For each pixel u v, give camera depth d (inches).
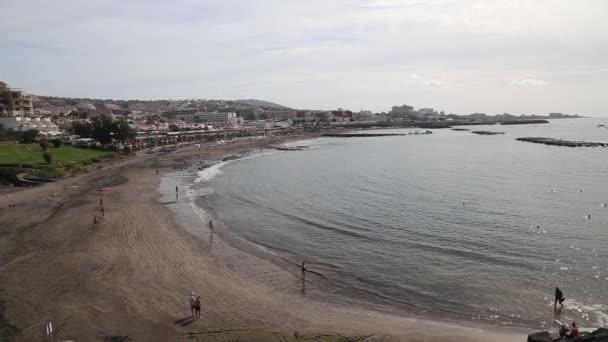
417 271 1424.7
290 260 1533.0
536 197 2672.2
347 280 1347.2
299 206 2490.2
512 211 2281.0
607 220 2066.9
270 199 2699.3
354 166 4468.5
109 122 4948.3
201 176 3654.0
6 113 5172.2
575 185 3097.9
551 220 2076.8
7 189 2704.2
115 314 1039.0
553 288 1270.9
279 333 961.5
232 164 4643.2
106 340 906.7
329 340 930.7
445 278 1362.0
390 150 6373.0
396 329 1007.6
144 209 2229.3
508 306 1158.3
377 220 2132.1
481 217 2154.3
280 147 6948.8
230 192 2920.8
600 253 1579.7
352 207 2453.2
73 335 924.6
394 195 2810.0
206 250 1599.4
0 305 1071.6
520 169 4013.3
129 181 3159.5
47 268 1338.6
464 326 1037.2
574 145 6328.7
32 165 3218.5
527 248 1648.6
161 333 945.5
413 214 2247.8
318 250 1654.8
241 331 957.8
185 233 1817.2
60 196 2495.1
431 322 1059.3
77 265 1369.3
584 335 930.1
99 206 2249.0
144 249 1567.4
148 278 1293.1
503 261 1507.1
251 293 1214.9
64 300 1109.7
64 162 3619.6
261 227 1998.0
